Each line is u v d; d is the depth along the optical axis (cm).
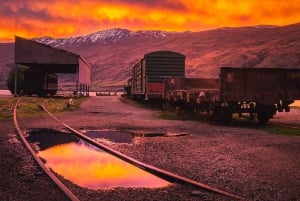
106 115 2344
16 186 653
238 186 681
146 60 3562
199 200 590
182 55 3609
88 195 612
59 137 1350
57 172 795
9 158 912
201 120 2052
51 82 6225
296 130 1587
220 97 1744
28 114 2269
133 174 782
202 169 820
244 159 938
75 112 2572
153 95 3200
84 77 6562
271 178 743
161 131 1546
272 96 1812
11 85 6094
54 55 4994
